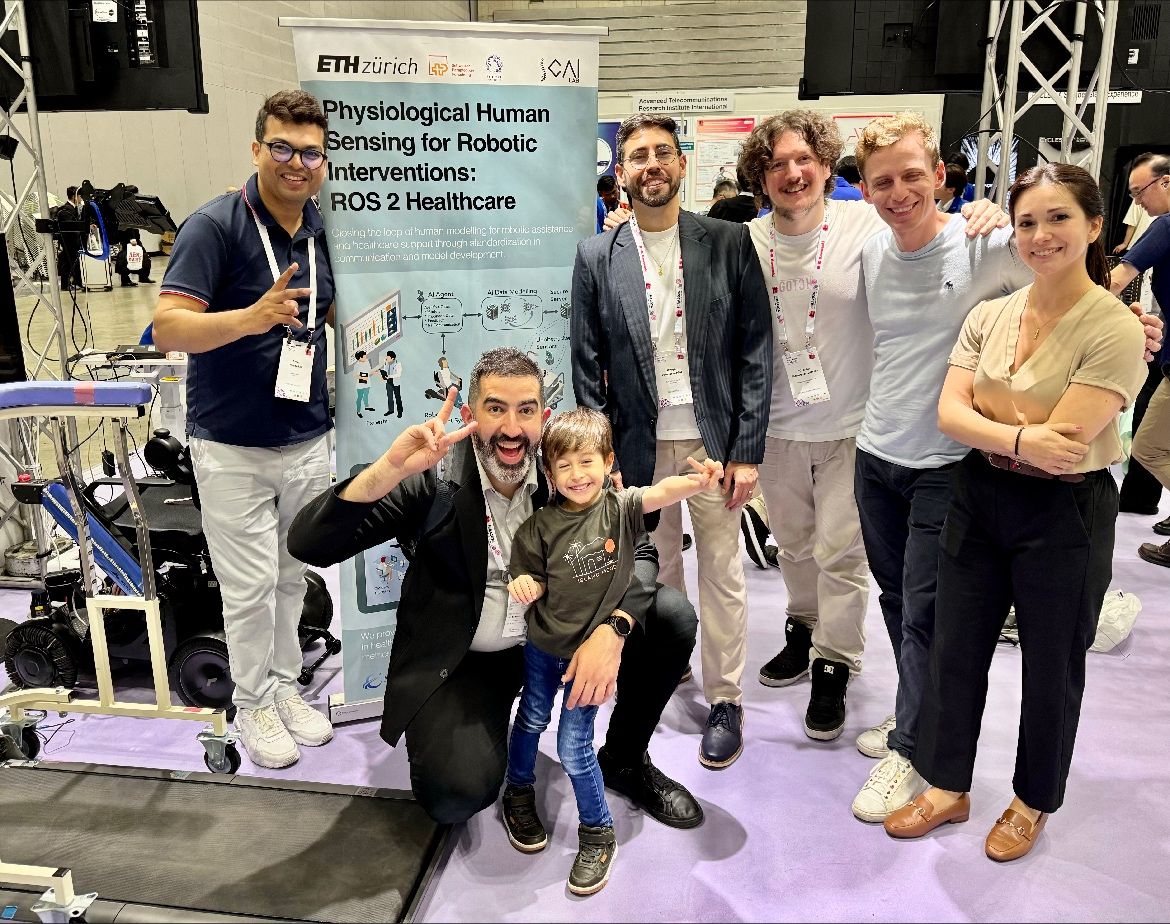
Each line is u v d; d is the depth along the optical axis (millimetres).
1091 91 4734
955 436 1955
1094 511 1894
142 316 8516
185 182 9094
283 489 2586
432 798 2088
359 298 2617
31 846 2102
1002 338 1930
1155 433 3904
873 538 2477
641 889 2055
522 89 2627
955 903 1999
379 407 2705
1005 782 2459
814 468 2707
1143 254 3572
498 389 2027
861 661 3080
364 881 2002
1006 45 4934
